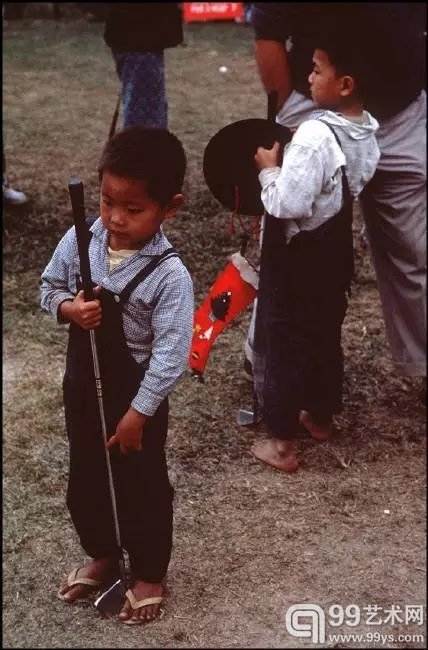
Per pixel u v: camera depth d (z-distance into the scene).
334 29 3.32
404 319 4.13
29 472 3.69
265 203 3.31
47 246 5.84
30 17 13.40
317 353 3.61
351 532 3.42
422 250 3.99
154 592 2.99
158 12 5.36
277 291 3.49
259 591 3.13
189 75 10.44
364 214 4.09
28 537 3.34
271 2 3.80
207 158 3.50
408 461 3.85
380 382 4.41
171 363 2.61
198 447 3.86
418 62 3.72
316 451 3.88
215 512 3.50
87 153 7.83
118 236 2.57
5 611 3.02
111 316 2.63
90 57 11.25
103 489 2.87
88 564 3.11
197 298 5.18
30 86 9.97
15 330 4.82
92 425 2.77
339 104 3.39
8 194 6.29
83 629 2.96
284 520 3.47
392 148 3.87
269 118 3.44
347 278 3.54
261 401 3.87
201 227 6.11
